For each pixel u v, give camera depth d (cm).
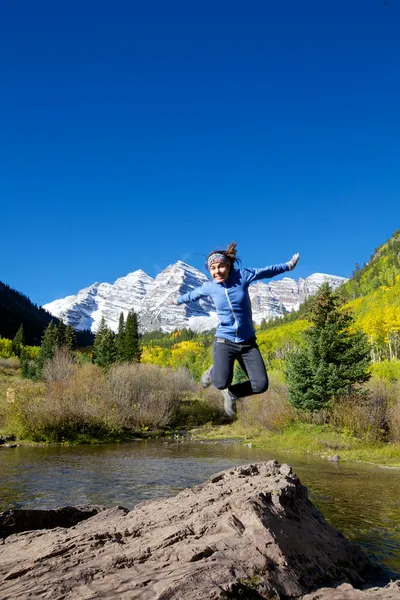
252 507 482
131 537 476
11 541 522
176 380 5059
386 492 1232
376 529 850
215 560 389
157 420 3572
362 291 18688
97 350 6669
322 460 2002
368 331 9406
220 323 445
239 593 350
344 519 929
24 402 2842
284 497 548
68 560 405
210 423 3997
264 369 434
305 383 2745
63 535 511
